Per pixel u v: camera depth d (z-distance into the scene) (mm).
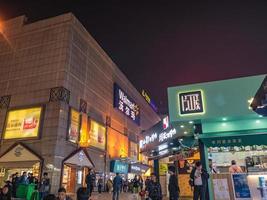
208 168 11898
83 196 6309
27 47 30812
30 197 14766
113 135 37781
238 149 12547
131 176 40625
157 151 20672
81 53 31719
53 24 30672
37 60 29422
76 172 27203
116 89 40594
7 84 29734
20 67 29984
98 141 32625
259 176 10469
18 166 24547
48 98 26750
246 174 11023
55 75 27609
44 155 24234
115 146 37844
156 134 19578
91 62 34125
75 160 26188
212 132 12438
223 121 12484
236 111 11820
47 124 25531
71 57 29234
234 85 12312
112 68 41406
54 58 28594
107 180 32844
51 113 25875
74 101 28516
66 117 26500
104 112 36031
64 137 25656
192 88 12898
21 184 15328
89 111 31625
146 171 45500
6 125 27312
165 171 20703
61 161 24578
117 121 40188
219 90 12453
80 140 28203
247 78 12219
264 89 7195
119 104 40812
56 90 26688
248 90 12000
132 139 45844
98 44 37094
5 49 32125
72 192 26031
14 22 33188
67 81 27688
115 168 34844
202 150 12273
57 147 24312
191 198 15461
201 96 12594
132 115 46531
